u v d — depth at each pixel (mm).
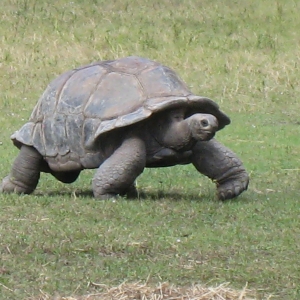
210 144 19031
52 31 42531
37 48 40531
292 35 44094
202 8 47156
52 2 46438
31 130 19641
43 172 21734
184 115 18750
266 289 12945
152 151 18641
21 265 13852
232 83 37531
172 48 41312
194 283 13094
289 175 23453
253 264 14086
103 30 43000
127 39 42062
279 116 33938
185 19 45469
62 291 12727
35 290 12766
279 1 49125
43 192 20391
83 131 18625
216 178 19078
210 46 41844
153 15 45688
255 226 16516
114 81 18766
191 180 22250
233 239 15500
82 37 41969
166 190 20719
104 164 18375
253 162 25422
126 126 18094
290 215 17578
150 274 13414
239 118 33250
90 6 46250
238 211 17734
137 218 16766
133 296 12344
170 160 18750
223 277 13414
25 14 44531
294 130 31266
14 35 41750
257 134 30297
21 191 19938
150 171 23641
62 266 13859
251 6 48094
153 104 18109
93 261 14109
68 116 18875
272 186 21719
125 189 18859
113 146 18641
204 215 17266
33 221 16500
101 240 15109
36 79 37562
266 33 43969
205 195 19891
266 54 41062
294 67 39312
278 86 37312
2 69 38281
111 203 17922
